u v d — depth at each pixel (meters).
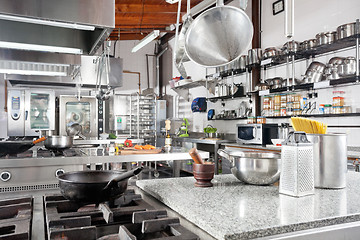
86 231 0.74
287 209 1.00
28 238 0.74
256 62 5.28
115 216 0.95
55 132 7.19
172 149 3.63
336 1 4.28
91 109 6.94
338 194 1.23
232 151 1.60
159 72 9.62
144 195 1.35
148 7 6.02
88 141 5.55
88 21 1.74
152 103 8.56
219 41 1.31
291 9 1.20
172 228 0.82
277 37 5.37
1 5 1.59
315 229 0.88
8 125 5.95
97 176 1.24
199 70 7.88
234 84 6.14
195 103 7.43
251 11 6.07
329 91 4.27
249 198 1.17
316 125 1.39
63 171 2.74
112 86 6.02
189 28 1.26
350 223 0.94
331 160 1.34
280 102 4.88
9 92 5.95
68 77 5.63
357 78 3.46
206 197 1.18
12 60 3.11
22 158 2.63
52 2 1.68
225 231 0.79
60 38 2.49
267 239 0.81
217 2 1.26
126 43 9.54
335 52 4.22
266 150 4.42
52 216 0.89
